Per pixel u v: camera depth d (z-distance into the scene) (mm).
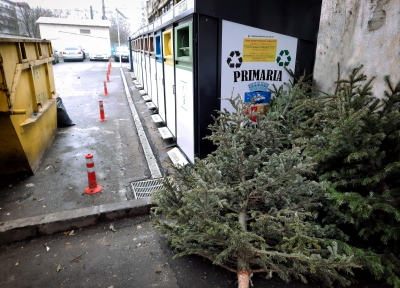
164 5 6930
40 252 2742
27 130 4164
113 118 7691
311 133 2877
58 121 6602
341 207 2322
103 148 5477
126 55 31141
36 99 4496
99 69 21094
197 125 3828
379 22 2963
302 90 3580
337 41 3520
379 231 2230
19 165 4125
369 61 3105
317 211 2373
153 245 2814
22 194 3744
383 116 2395
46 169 4488
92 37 38250
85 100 9969
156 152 5266
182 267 2512
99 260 2619
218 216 2232
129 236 2959
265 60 3771
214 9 3303
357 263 2018
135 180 4172
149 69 8414
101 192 3818
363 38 3156
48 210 3391
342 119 2293
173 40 4574
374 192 2318
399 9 2740
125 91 11703
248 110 3359
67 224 3047
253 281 2309
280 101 3641
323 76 3783
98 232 3033
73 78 15625
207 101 3650
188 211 2125
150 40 7836
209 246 2367
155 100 7730
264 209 2492
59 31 36719
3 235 2859
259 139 2926
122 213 3236
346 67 3408
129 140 5961
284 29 3713
